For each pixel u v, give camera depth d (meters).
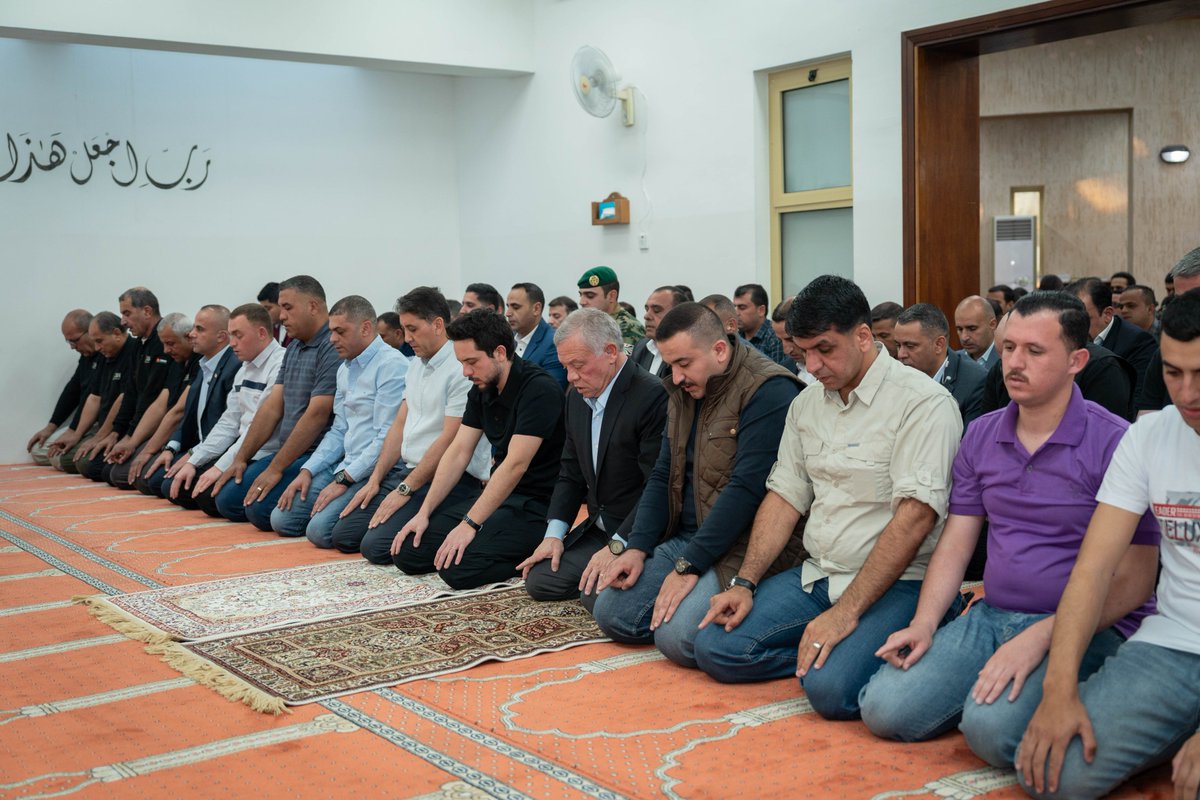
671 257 8.98
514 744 2.77
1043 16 6.43
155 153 9.89
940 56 7.20
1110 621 2.60
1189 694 2.31
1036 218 11.44
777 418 3.40
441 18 9.54
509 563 4.56
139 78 9.80
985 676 2.54
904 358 4.66
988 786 2.43
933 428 2.98
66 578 4.98
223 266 10.23
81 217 9.62
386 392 5.68
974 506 2.87
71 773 2.67
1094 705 2.34
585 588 3.80
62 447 8.99
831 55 7.65
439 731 2.89
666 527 3.71
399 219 11.09
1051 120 11.36
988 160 11.48
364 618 4.06
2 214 9.34
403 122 11.08
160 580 4.86
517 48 9.98
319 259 10.69
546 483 4.68
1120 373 4.16
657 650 3.61
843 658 2.89
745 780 2.49
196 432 7.31
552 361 6.65
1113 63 10.95
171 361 8.08
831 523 3.18
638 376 4.04
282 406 6.34
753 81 8.20
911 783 2.46
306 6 8.87
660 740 2.77
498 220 10.81
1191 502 2.36
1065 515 2.69
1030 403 2.66
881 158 7.35
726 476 3.50
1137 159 11.08
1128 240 11.24
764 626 3.19
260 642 3.76
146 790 2.56
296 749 2.79
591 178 9.64
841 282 3.04
